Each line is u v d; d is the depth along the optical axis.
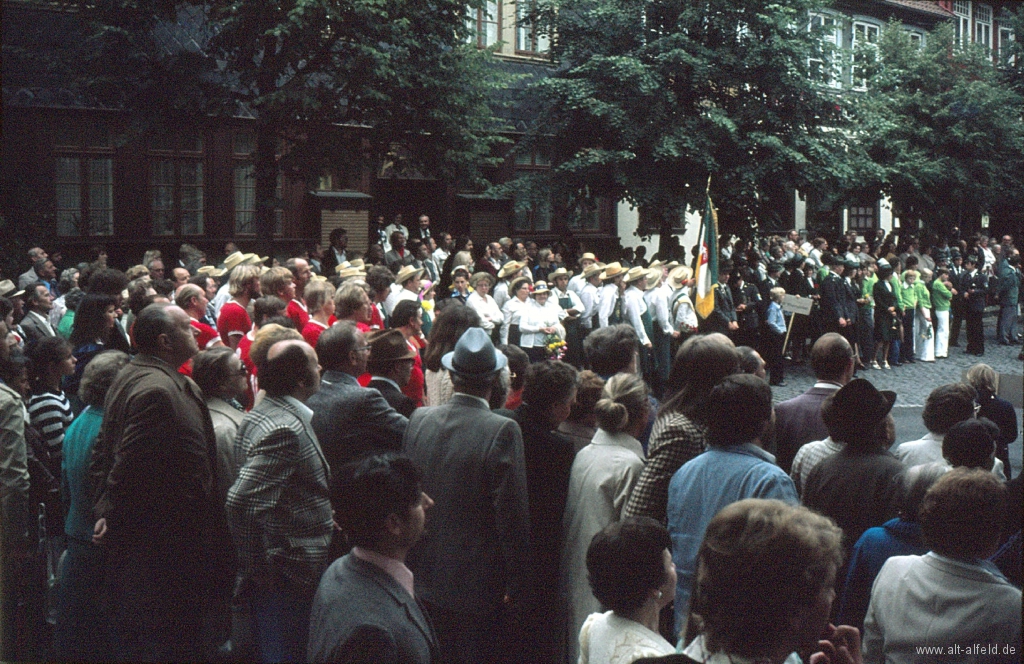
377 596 3.07
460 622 4.48
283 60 15.95
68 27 16.98
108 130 18.17
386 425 5.01
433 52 16.81
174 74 15.70
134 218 18.59
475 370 4.59
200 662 4.86
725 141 20.69
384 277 10.05
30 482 5.65
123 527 4.69
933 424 5.29
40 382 6.38
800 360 19.56
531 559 4.53
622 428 4.89
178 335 4.86
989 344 22.97
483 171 23.56
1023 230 23.84
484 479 4.47
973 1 23.14
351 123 18.12
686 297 15.84
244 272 8.51
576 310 15.48
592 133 21.41
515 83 22.12
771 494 3.94
